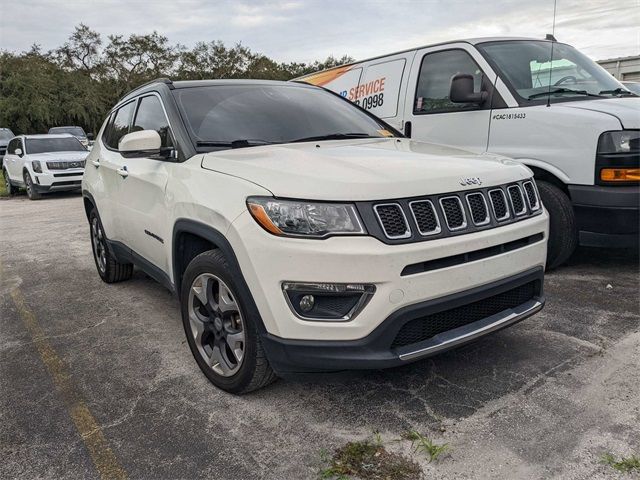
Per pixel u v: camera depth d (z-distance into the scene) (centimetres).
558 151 448
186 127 349
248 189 263
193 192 300
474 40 533
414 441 248
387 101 615
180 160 337
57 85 4462
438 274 249
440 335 261
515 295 294
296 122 377
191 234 315
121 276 523
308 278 241
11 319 444
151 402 297
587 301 407
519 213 296
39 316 448
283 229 246
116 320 428
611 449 235
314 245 240
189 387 312
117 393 309
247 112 373
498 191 286
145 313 441
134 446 257
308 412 278
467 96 492
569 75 516
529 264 293
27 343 391
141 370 337
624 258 512
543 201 457
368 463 235
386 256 237
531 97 483
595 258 516
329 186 247
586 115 433
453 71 541
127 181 407
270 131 360
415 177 260
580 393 280
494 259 270
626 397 274
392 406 278
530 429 252
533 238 301
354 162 276
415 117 574
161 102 382
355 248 237
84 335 400
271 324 254
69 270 597
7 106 3991
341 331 243
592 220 436
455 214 263
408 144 352
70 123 4456
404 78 594
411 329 252
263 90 409
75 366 348
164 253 353
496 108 494
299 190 249
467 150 345
